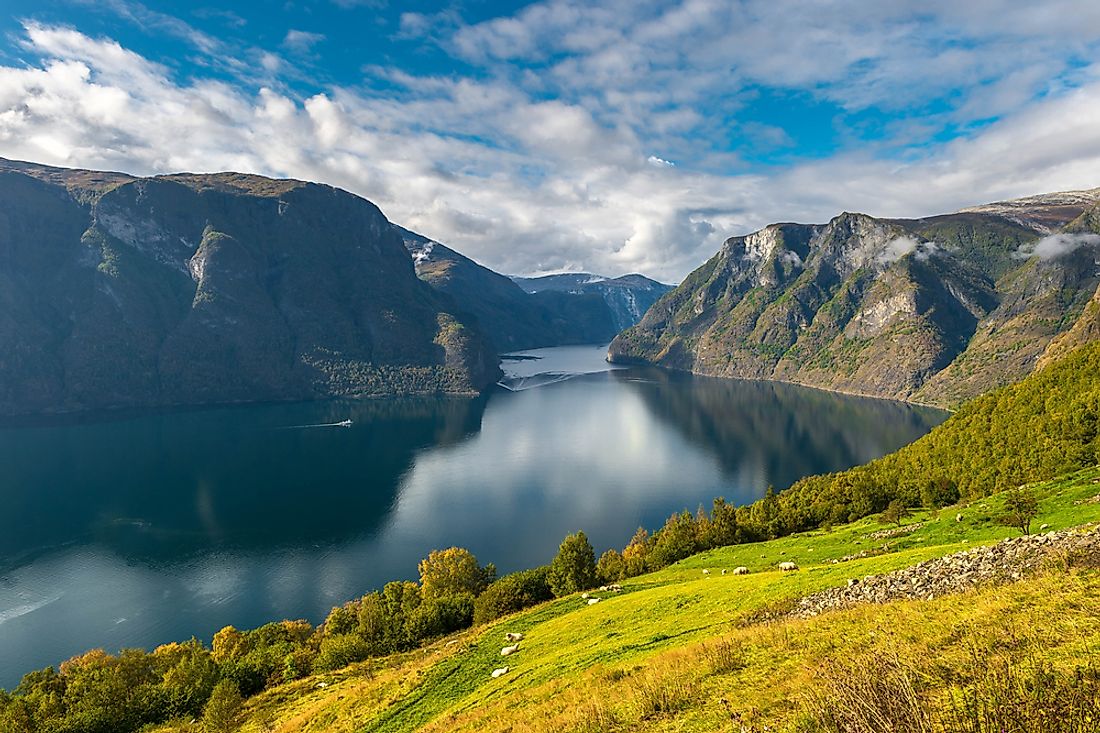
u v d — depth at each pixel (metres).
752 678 20.23
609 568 91.62
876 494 99.62
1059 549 24.52
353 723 39.38
